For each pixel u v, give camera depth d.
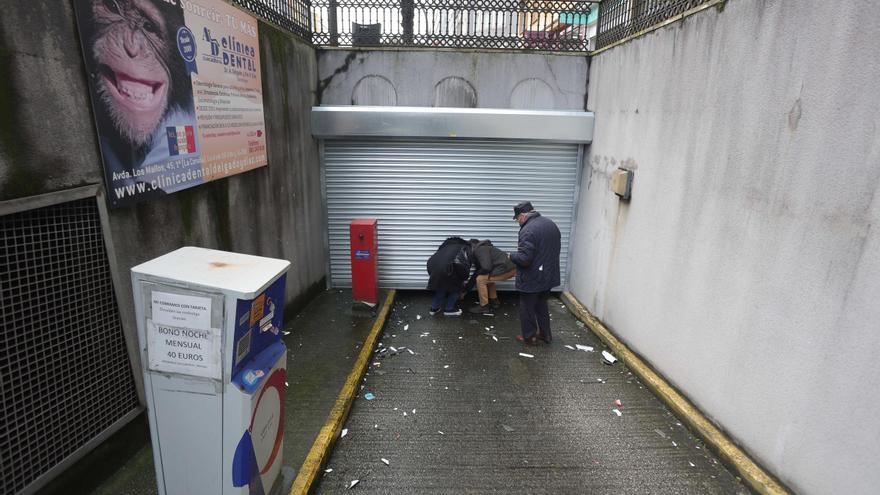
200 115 3.50
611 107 5.51
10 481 2.13
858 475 2.39
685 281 3.92
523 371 4.72
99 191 2.52
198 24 3.45
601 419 3.87
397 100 6.35
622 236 5.15
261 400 2.32
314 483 2.96
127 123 2.72
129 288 2.80
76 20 2.36
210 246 3.73
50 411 2.33
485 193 6.72
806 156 2.70
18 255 2.13
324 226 6.80
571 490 3.05
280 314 2.52
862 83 2.36
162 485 2.37
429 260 6.24
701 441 3.55
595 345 5.38
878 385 2.28
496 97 6.34
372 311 5.96
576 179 6.67
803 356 2.72
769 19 2.97
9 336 2.11
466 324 6.02
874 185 2.30
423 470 3.22
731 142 3.34
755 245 3.11
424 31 6.27
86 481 2.55
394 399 4.16
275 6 5.01
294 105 5.52
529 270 5.06
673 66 4.09
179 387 2.19
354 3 6.16
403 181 6.66
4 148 2.02
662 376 4.30
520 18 6.27
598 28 6.04
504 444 3.53
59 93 2.27
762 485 2.92
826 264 2.57
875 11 2.28
